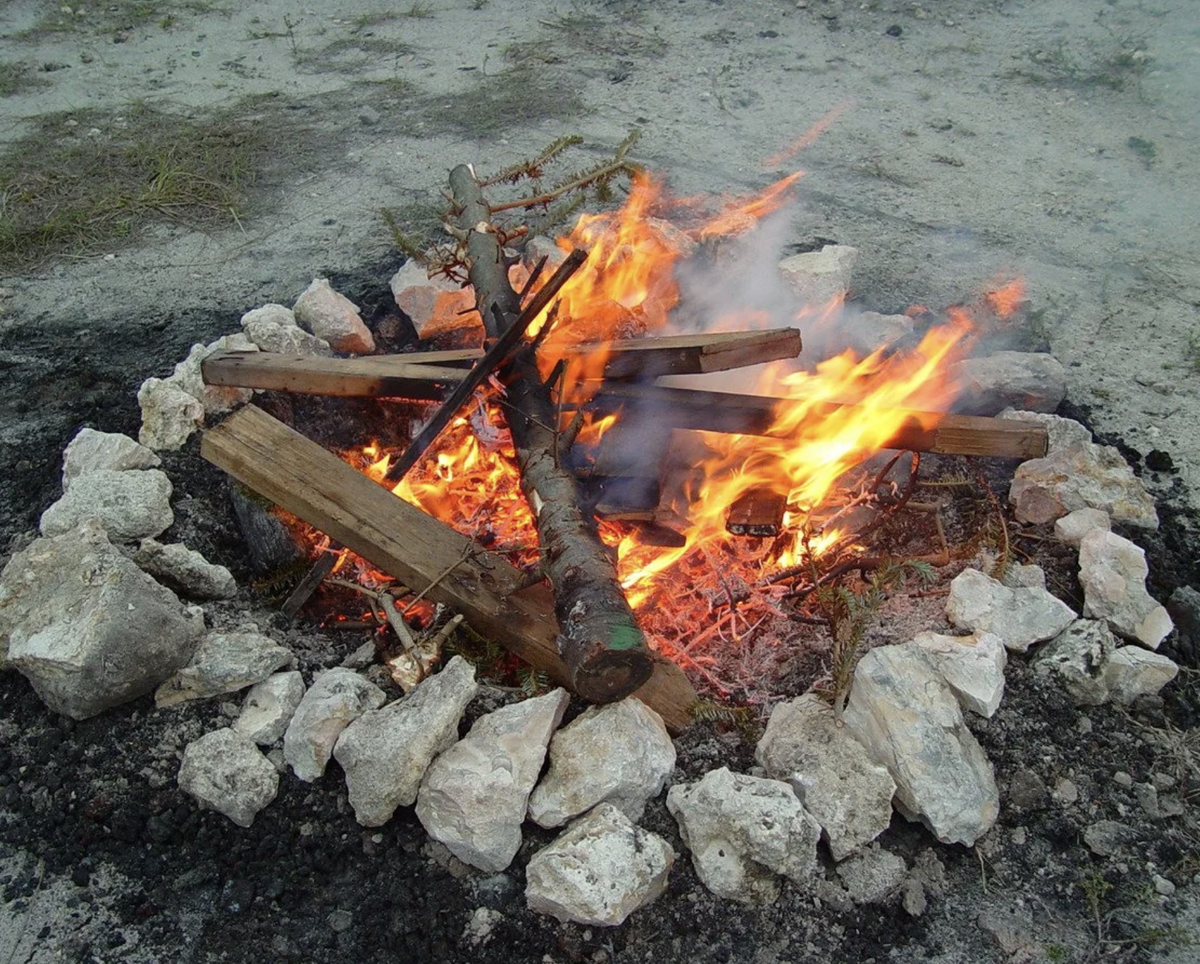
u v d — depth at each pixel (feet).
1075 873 3.62
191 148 8.00
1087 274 6.73
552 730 3.65
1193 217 7.30
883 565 4.37
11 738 3.99
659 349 4.33
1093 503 4.71
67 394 5.70
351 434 5.42
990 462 5.12
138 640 3.82
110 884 3.62
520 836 3.53
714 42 9.96
